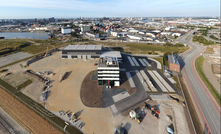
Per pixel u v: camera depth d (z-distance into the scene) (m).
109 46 163.62
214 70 99.94
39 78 76.94
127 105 56.41
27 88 68.75
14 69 90.62
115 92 65.44
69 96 62.28
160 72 90.12
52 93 64.50
